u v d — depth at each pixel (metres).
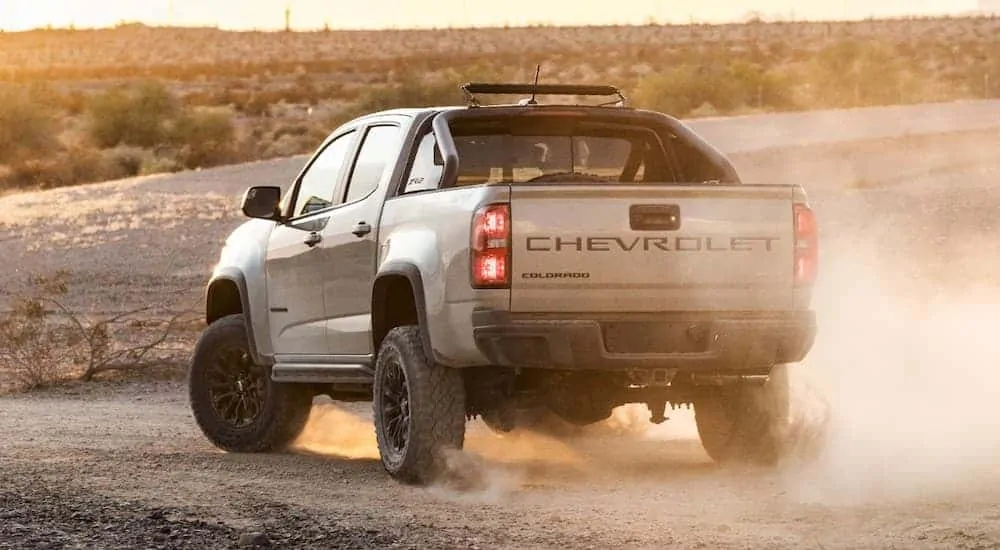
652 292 13.17
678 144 15.57
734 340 13.31
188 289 41.16
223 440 17.36
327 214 15.75
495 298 12.93
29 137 100.75
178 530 11.22
